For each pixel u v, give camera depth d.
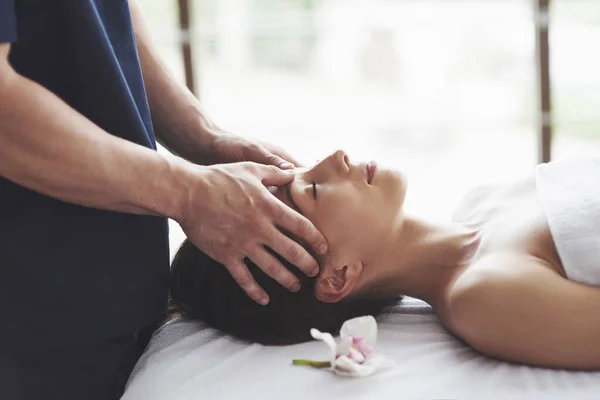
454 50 5.73
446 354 1.14
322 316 1.25
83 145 0.97
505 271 1.12
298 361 1.12
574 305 1.06
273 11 5.84
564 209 1.15
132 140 1.14
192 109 1.40
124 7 1.17
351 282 1.26
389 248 1.28
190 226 1.10
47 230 1.07
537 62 2.35
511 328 1.07
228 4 5.77
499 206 1.34
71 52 1.08
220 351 1.20
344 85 6.13
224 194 1.08
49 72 1.09
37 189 1.00
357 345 1.10
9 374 1.08
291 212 1.12
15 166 0.96
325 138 5.16
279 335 1.22
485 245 1.22
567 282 1.09
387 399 1.00
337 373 1.08
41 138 0.94
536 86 2.37
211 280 1.26
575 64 4.35
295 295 1.24
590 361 1.06
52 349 1.12
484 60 5.73
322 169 1.29
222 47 5.93
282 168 1.33
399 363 1.12
